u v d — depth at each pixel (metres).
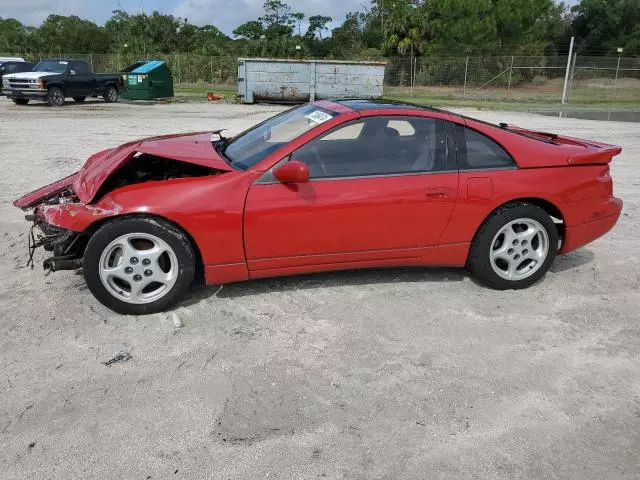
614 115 22.14
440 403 2.97
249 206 3.72
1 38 48.44
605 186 4.46
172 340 3.53
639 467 2.55
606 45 51.94
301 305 4.04
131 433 2.69
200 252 3.76
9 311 3.84
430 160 4.07
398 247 4.09
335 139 3.93
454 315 3.95
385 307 4.04
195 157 3.87
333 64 22.22
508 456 2.60
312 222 3.83
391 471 2.49
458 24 38.41
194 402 2.93
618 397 3.06
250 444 2.63
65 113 17.44
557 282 4.59
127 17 49.59
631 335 3.73
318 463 2.53
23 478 2.41
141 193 3.66
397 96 29.47
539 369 3.31
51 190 4.33
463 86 31.97
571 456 2.61
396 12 44.41
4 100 22.39
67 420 2.77
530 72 31.39
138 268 3.69
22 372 3.15
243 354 3.39
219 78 35.31
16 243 5.22
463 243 4.20
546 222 4.27
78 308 3.90
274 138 4.12
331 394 3.02
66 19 52.81
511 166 4.20
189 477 2.43
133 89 22.89
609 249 5.43
